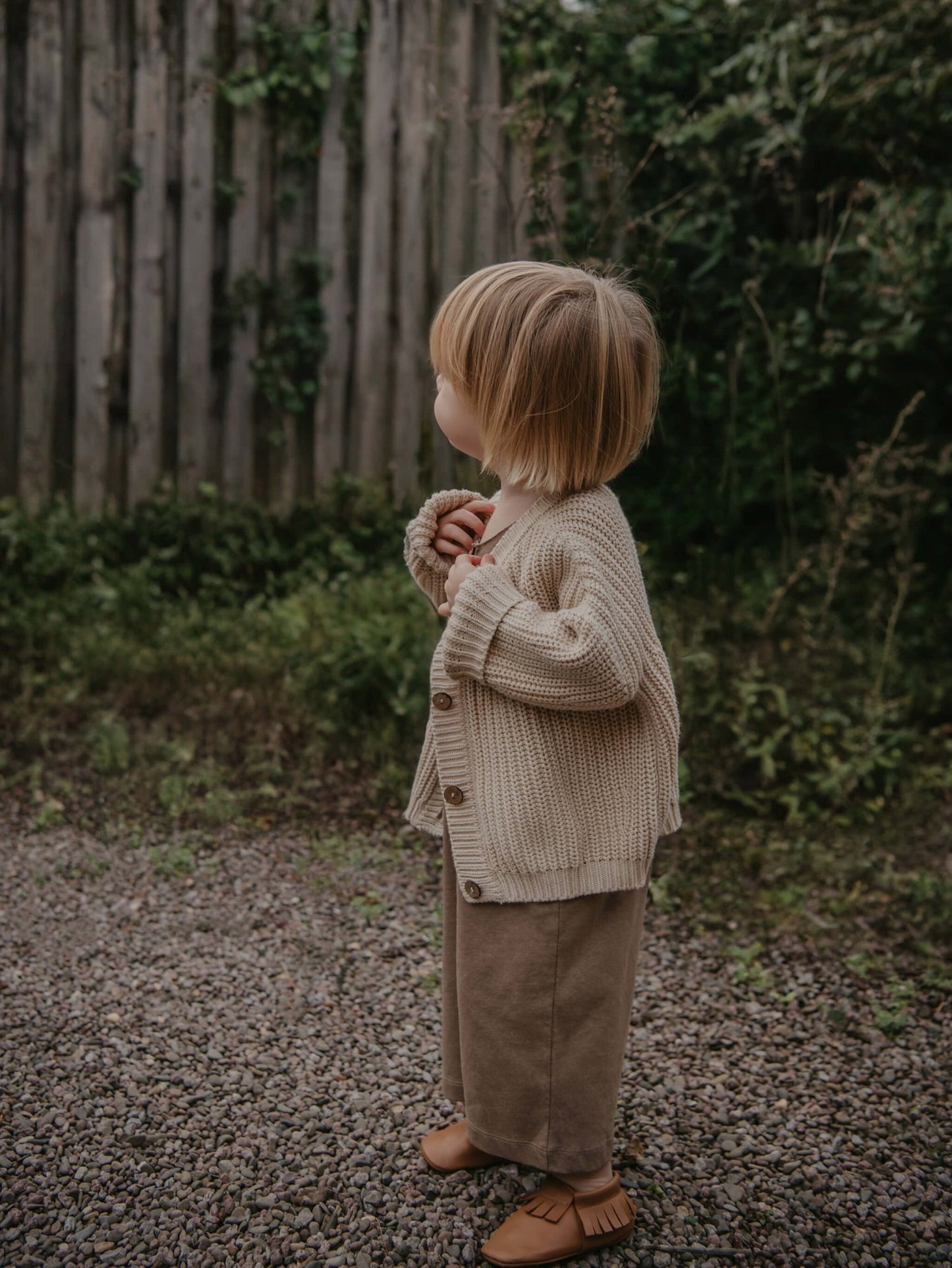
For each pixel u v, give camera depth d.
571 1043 1.76
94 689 4.02
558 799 1.73
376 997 2.54
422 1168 2.00
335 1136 2.07
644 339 1.75
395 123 4.95
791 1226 1.89
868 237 4.55
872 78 4.48
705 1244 1.85
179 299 4.92
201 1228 1.82
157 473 4.99
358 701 3.87
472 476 5.25
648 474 5.05
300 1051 2.33
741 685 3.76
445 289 5.08
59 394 4.90
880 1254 1.83
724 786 3.57
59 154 4.74
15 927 2.74
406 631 4.06
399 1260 1.78
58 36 4.66
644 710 1.74
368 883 3.06
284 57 4.79
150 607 4.47
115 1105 2.12
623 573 1.68
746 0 4.76
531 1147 1.78
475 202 4.97
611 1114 1.80
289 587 4.81
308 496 5.21
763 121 4.61
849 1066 2.36
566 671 1.60
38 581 4.61
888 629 4.25
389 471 5.21
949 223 4.39
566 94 4.61
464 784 1.76
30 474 4.89
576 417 1.68
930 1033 2.48
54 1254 1.76
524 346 1.66
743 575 4.87
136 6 4.68
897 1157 2.07
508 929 1.75
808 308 4.82
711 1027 2.49
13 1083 2.17
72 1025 2.37
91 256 4.80
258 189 4.94
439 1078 2.26
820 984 2.67
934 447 4.70
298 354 5.05
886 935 2.89
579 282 1.72
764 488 4.98
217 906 2.91
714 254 4.82
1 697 3.90
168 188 4.86
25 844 3.15
